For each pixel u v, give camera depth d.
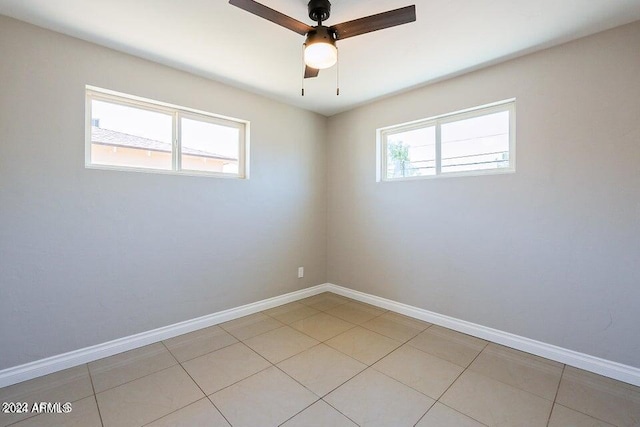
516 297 2.45
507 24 1.97
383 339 2.62
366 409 1.73
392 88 3.04
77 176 2.17
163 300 2.60
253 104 3.18
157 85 2.52
